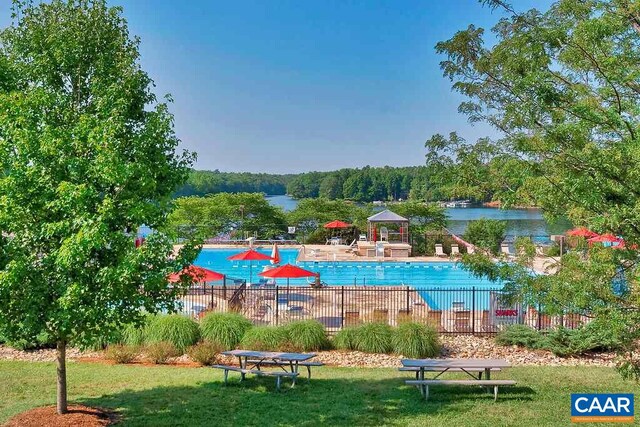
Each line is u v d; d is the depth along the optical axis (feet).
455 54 29.04
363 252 114.83
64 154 27.86
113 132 27.35
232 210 144.25
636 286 22.40
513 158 25.91
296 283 92.79
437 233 127.95
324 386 38.40
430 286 91.56
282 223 151.43
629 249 22.49
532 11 27.55
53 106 29.14
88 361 46.24
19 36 29.89
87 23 30.27
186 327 49.29
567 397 35.42
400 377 40.88
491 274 28.09
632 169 21.08
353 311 59.62
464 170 27.73
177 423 30.81
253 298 70.64
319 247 129.39
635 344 25.17
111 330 29.12
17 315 27.89
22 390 37.55
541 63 25.12
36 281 27.32
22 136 26.84
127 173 27.37
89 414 31.65
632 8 22.41
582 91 24.27
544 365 44.65
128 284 28.53
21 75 29.86
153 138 30.09
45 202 26.99
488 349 49.39
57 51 28.89
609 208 22.16
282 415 32.14
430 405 33.91
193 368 43.93
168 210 30.17
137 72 30.63
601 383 38.50
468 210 328.70
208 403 34.40
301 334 49.34
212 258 119.44
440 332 54.08
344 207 154.40
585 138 23.82
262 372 37.37
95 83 29.71
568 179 22.08
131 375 41.45
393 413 32.45
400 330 48.75
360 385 38.63
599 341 46.70
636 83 24.67
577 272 23.79
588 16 25.00
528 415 31.83
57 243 28.17
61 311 26.84
